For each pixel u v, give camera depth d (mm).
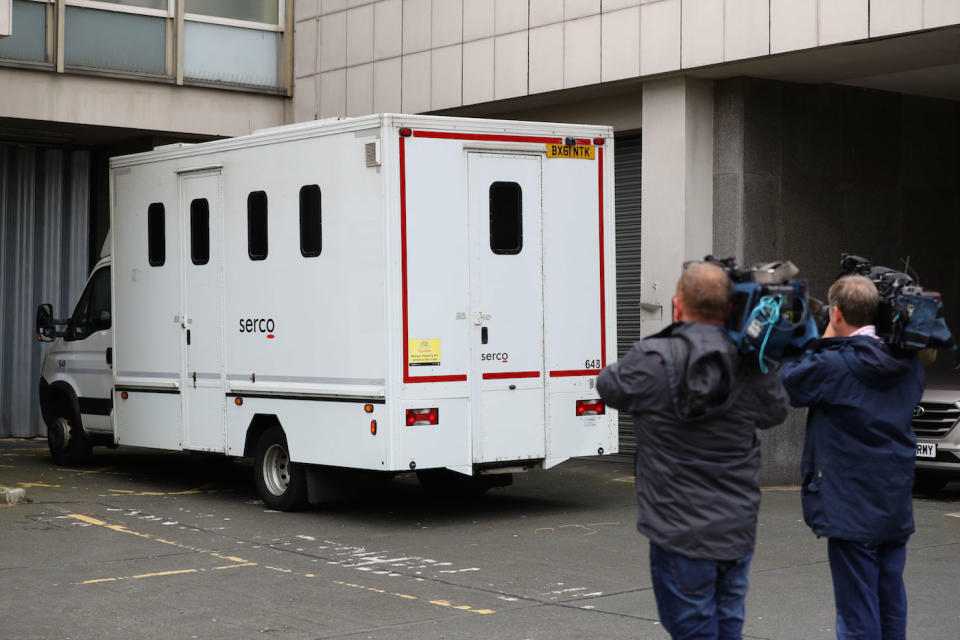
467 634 6770
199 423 11875
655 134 13938
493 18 15383
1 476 13547
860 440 5219
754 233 13695
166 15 17375
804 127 14125
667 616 4520
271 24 18359
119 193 13031
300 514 11039
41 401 14711
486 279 10484
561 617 7152
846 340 5266
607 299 11227
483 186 10492
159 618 7164
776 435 13641
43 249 18203
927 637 6672
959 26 11023
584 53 14281
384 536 9914
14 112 16078
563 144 10953
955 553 9203
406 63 16594
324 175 10453
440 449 10172
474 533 10070
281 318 10891
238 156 11344
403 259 9992
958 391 11984
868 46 11984
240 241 11328
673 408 4418
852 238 14555
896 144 15000
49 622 7062
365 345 10094
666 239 13797
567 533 10070
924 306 5191
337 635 6766
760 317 4402
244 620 7121
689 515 4434
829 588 7953
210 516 10883
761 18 12477
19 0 16172
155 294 12445
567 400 10930
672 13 13320
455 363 10281
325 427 10461
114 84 16828
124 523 10469
